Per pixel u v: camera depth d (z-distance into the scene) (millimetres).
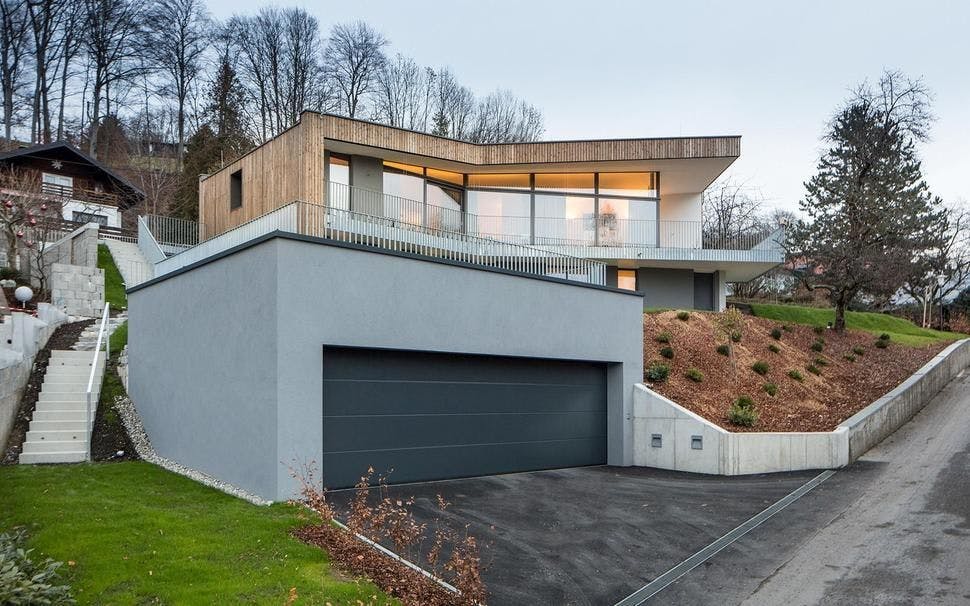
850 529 8812
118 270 22562
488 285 11477
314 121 17203
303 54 50906
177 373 11289
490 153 21547
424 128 55375
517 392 12156
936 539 8273
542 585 6672
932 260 33906
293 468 8586
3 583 4523
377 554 6719
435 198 21922
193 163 38281
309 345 8906
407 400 10375
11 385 11055
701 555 7824
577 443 13242
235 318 9578
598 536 8336
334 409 9430
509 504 9586
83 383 12820
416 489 9984
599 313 13578
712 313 21000
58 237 23281
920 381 17859
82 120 44781
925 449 13688
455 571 6312
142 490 8719
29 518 7023
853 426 13391
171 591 5328
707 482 11688
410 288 10250
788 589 6844
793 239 24031
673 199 26156
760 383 16812
